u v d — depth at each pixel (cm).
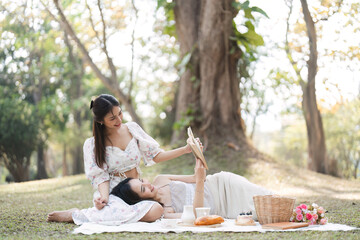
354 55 942
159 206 367
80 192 718
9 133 1802
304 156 3341
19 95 2134
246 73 1006
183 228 329
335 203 526
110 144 395
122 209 361
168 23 1065
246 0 893
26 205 538
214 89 984
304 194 665
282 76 1088
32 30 1274
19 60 2033
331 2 899
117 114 385
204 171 373
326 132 2595
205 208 347
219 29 960
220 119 981
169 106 2067
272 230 318
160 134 2038
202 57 984
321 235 294
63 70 2277
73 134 2264
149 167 911
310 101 1153
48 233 328
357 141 2617
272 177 840
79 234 315
